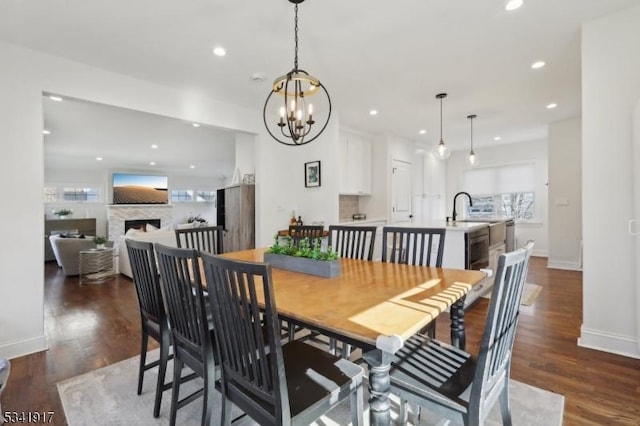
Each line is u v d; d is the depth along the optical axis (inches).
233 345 46.9
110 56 108.9
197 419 68.1
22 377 84.5
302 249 84.0
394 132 228.2
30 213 100.1
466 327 114.9
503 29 95.5
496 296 42.4
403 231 92.6
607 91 90.1
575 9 86.5
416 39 100.7
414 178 259.9
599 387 75.5
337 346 99.9
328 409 47.1
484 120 198.4
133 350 100.5
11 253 96.9
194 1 81.0
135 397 75.7
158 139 240.8
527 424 63.5
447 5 83.7
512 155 273.4
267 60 114.0
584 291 96.6
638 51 85.9
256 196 175.9
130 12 85.4
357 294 59.2
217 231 120.5
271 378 43.0
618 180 89.2
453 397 46.0
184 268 55.6
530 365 86.1
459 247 134.7
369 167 230.4
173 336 63.7
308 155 188.1
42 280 101.7
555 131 208.4
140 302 76.8
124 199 367.2
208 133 222.4
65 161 321.4
